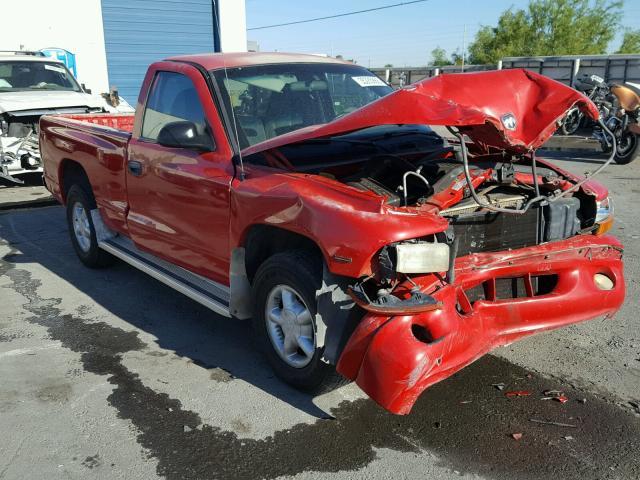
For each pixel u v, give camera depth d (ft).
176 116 14.28
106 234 18.34
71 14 58.23
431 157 12.93
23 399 11.83
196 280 14.24
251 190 11.55
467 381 12.14
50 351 13.88
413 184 11.87
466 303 10.50
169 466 9.78
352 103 14.96
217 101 13.21
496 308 10.83
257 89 13.84
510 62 74.23
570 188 11.72
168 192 14.03
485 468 9.57
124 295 17.31
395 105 10.04
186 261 14.21
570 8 169.68
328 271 10.19
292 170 12.01
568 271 11.66
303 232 10.37
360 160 12.78
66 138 18.90
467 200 11.19
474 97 10.31
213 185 12.50
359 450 10.07
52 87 36.91
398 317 9.45
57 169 19.81
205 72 13.74
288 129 13.60
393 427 10.69
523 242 11.71
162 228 14.69
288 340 11.64
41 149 21.35
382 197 9.96
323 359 10.25
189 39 66.49
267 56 15.19
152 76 15.25
